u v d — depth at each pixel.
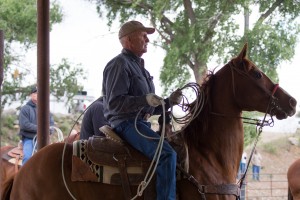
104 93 4.27
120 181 4.12
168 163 4.02
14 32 16.50
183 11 14.53
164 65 14.13
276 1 14.14
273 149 20.44
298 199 6.74
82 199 4.12
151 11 15.28
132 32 4.18
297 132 23.38
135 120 4.10
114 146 4.19
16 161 7.02
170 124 4.39
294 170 6.84
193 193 4.13
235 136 4.38
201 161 4.23
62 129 18.27
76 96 19.72
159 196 4.04
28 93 17.70
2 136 19.38
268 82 4.34
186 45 13.78
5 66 17.23
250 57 13.46
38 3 6.16
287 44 13.70
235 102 4.36
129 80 4.09
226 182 4.23
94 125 5.78
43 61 6.15
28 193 4.17
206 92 4.38
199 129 4.33
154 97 3.94
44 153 4.27
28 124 7.26
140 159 4.16
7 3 15.80
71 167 4.18
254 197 14.68
